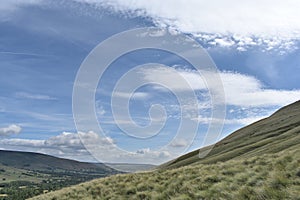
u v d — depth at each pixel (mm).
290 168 16328
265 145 55156
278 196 13016
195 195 16266
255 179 16000
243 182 16422
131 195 20641
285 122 87625
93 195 23656
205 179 19031
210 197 15461
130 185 23406
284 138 56750
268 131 82188
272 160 19906
